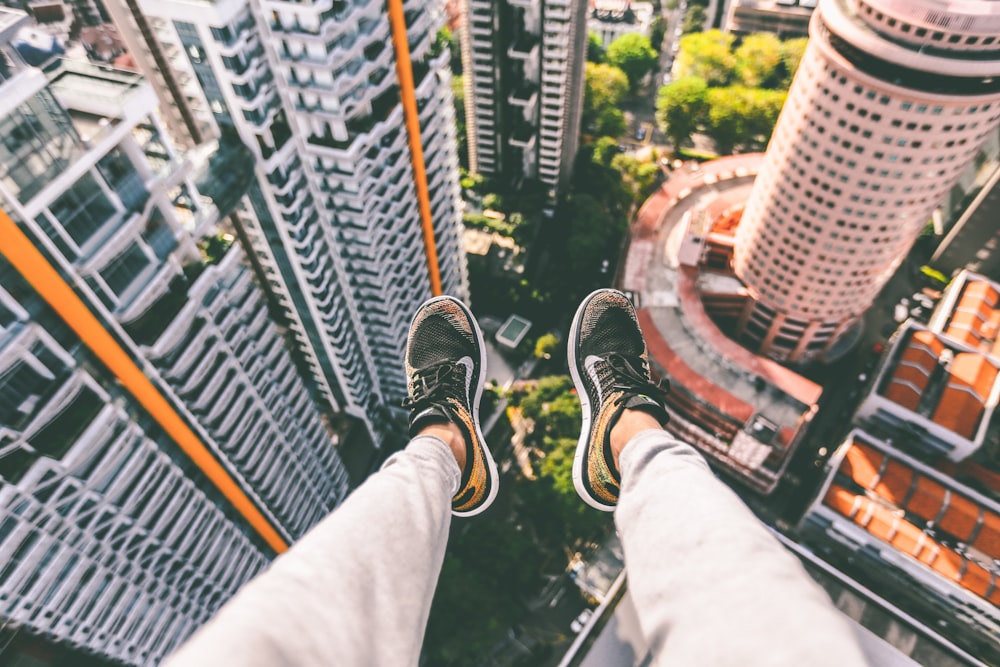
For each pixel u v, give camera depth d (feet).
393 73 199.31
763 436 294.05
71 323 120.06
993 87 238.48
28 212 103.40
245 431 189.57
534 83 352.69
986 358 316.19
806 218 314.76
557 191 423.64
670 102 458.09
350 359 267.80
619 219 435.53
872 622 114.62
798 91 292.40
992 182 362.74
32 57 155.33
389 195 223.92
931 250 426.51
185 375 155.43
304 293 226.79
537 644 284.61
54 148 104.78
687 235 354.13
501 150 400.88
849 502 285.84
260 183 185.68
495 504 325.21
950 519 279.49
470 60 354.33
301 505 239.50
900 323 403.54
